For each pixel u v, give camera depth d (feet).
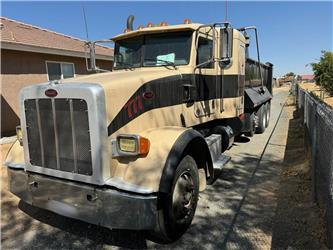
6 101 33.60
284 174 17.35
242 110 22.18
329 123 10.93
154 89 11.71
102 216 9.30
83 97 9.14
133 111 10.54
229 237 10.85
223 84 18.17
